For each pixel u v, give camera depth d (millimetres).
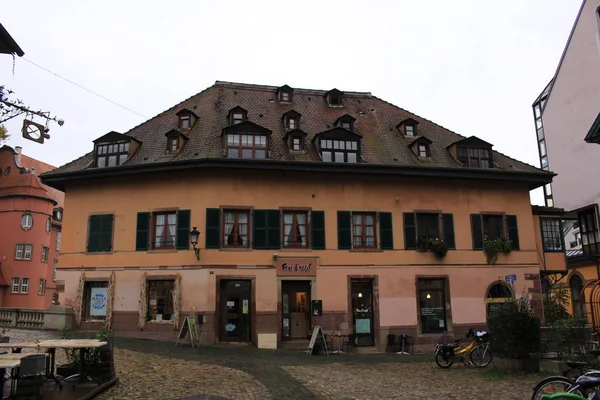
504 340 13172
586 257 29344
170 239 19172
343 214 20203
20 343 9203
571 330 13719
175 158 19625
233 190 19328
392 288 20016
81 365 9438
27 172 42469
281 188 19828
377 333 19516
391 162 21266
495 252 21094
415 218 20891
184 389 9734
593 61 29094
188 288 18375
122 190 20000
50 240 44750
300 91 26250
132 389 9508
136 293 18891
